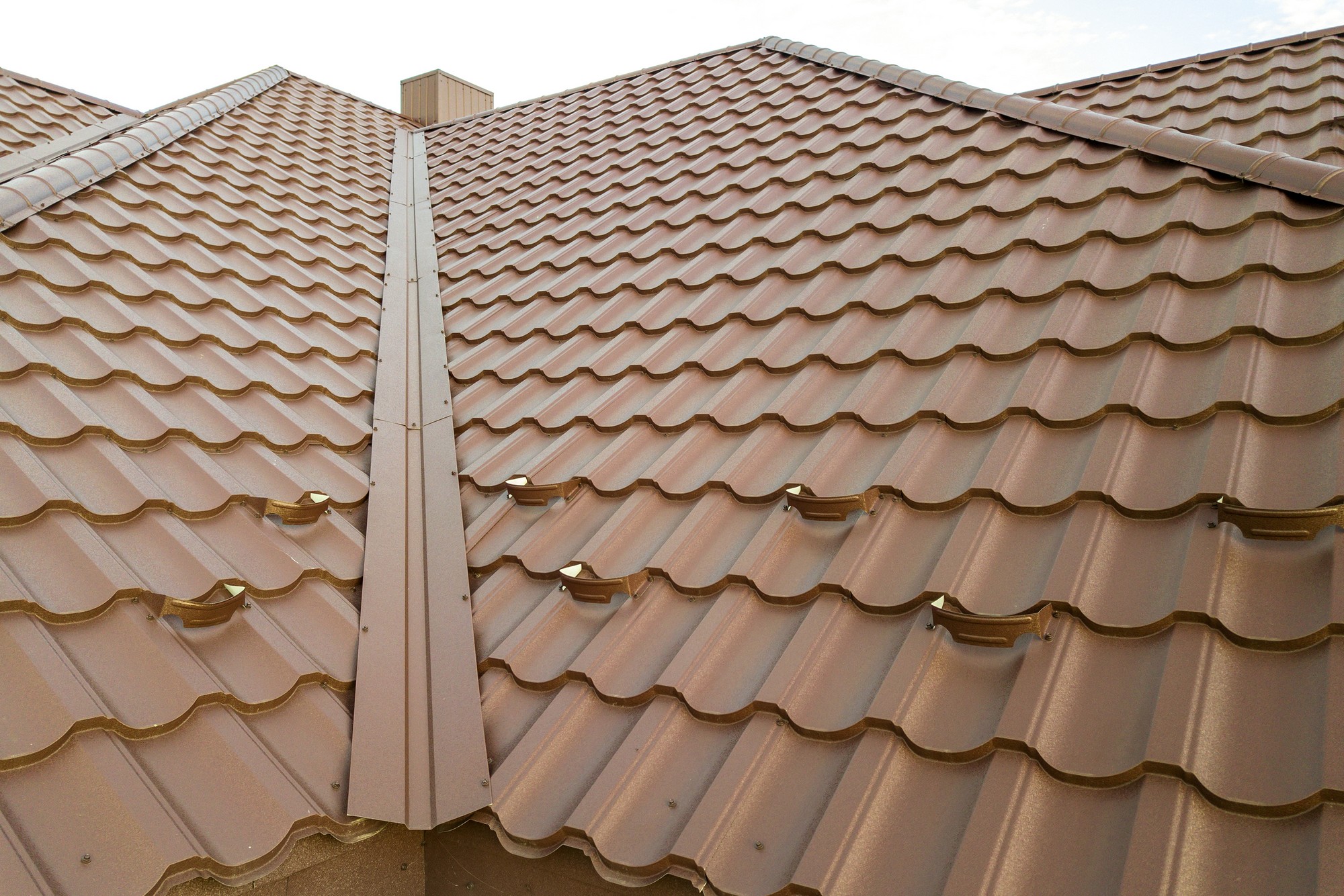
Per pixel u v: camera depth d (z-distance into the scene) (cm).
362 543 377
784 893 217
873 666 271
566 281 589
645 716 278
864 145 605
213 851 231
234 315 503
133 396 392
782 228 548
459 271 670
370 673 308
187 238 555
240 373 445
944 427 352
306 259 614
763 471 366
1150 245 412
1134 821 206
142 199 566
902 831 225
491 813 262
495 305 592
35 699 245
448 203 827
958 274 444
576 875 253
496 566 365
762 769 251
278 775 259
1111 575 270
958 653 265
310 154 841
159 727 255
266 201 679
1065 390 350
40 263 456
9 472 319
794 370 422
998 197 492
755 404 409
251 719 277
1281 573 251
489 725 295
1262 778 205
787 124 695
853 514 325
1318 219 385
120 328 432
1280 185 408
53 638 270
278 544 350
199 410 408
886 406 376
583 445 422
